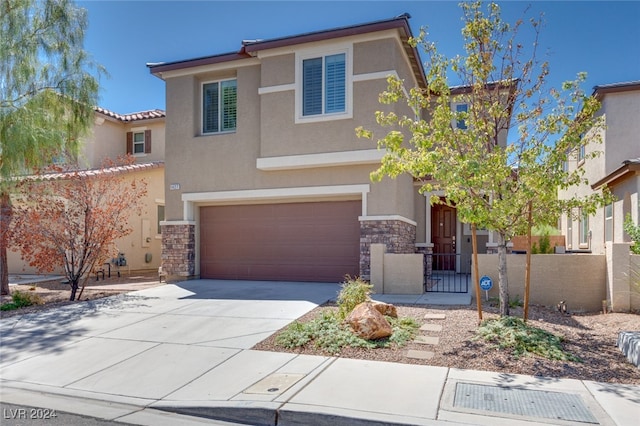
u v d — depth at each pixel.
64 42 12.69
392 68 11.98
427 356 6.35
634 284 8.35
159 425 4.72
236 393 5.25
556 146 6.96
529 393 5.06
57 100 12.69
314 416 4.57
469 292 11.50
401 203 13.17
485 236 16.33
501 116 7.63
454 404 4.78
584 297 9.43
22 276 17.31
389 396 5.00
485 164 6.81
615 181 13.56
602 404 4.74
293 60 12.86
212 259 14.63
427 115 15.88
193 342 7.38
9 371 6.36
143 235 18.53
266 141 13.01
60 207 11.46
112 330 8.23
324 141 12.45
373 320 7.09
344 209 13.19
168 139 14.72
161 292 12.13
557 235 13.55
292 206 13.77
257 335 7.64
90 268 11.87
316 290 11.85
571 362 6.02
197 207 14.76
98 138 19.59
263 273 14.00
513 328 7.00
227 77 14.41
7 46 11.69
